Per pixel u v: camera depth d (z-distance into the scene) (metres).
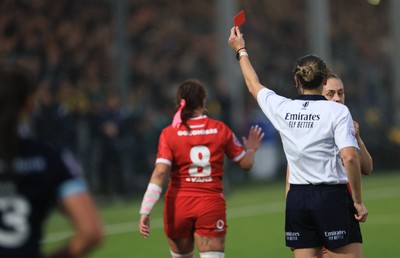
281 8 81.12
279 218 44.22
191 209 21.73
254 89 19.94
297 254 18.94
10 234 11.26
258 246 35.22
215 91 64.38
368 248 34.22
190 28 73.88
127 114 53.88
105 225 42.28
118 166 53.31
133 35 67.88
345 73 84.12
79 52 60.69
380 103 83.38
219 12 66.31
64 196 11.55
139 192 56.66
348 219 18.56
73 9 62.78
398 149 76.50
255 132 23.22
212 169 21.95
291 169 18.97
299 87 19.42
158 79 66.81
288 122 18.86
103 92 57.66
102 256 32.94
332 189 18.50
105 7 64.88
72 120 52.19
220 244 21.91
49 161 11.60
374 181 66.06
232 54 65.94
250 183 64.69
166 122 59.38
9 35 57.97
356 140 18.45
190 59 71.38
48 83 56.28
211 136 21.98
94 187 53.12
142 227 21.80
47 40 59.56
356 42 88.62
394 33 84.06
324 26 72.75
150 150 57.03
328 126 18.38
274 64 77.00
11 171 11.41
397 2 83.94
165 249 34.53
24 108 11.69
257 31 77.69
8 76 11.49
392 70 84.94
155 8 71.56
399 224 41.34
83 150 52.53
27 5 59.62
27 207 11.41
